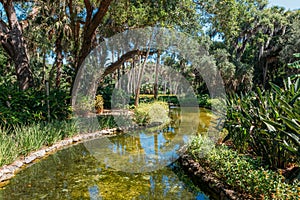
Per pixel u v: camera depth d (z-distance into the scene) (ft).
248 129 11.68
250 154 12.73
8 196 9.84
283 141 8.94
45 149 16.07
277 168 10.31
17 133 14.99
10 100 18.49
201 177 11.23
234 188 9.39
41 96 20.98
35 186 10.91
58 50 35.35
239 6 26.20
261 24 51.60
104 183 11.46
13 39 24.52
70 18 30.09
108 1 21.85
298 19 48.34
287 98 10.58
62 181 11.57
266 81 56.75
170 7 23.08
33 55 37.91
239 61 56.54
